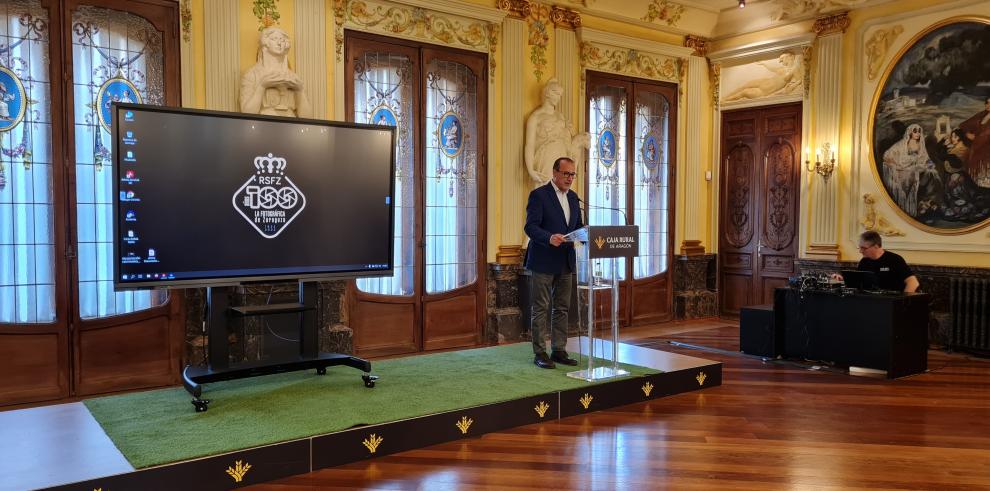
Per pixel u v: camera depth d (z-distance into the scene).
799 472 3.16
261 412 3.59
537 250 4.75
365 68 5.94
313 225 4.51
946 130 6.53
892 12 6.96
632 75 7.86
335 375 4.52
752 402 4.45
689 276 8.51
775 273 8.16
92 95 4.74
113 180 3.80
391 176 4.84
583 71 7.36
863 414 4.16
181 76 5.02
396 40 6.07
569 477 3.09
